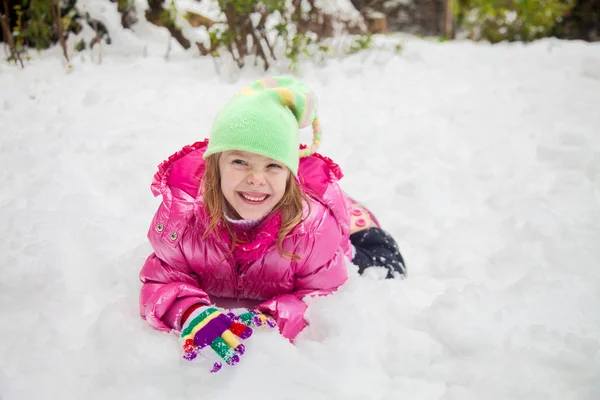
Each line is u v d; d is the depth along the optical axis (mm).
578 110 4520
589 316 2037
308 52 5461
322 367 1778
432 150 3723
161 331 1902
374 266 2322
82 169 3164
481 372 1768
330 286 2070
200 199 1900
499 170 3453
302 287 2080
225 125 1717
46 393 1707
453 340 1863
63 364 1811
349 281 2119
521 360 1793
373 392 1727
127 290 2201
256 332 1879
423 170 3439
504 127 4148
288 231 1865
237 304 2139
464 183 3275
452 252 2566
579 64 6113
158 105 4207
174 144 3551
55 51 5320
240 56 5184
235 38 5125
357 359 1821
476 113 4441
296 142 1797
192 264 1986
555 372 1745
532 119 4312
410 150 3715
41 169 3098
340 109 4438
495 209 3004
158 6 5961
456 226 2795
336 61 5672
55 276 2197
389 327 1963
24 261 2246
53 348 1854
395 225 2855
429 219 2916
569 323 1981
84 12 5426
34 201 2787
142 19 5758
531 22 8297
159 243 1946
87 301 2131
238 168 1727
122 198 2926
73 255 2375
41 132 3625
